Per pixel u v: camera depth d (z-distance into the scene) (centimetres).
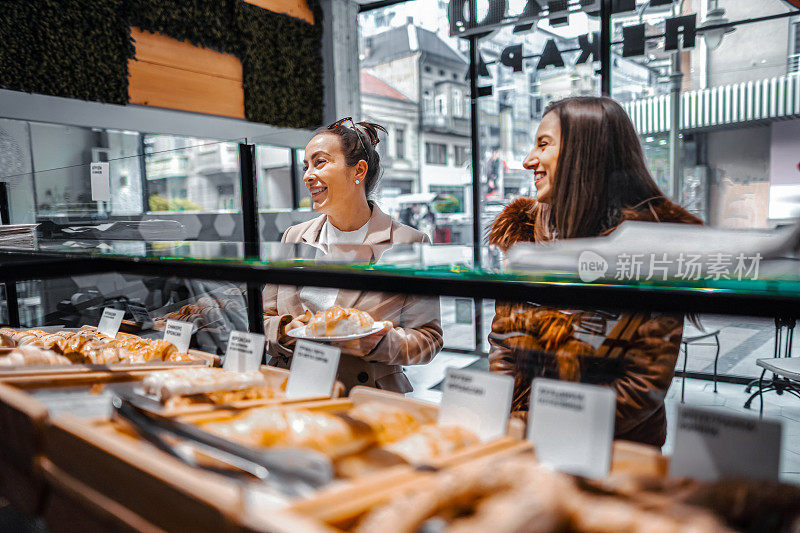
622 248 79
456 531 46
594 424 66
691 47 320
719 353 153
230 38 450
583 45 376
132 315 161
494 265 87
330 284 101
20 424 83
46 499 79
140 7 382
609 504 50
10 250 153
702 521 49
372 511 53
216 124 446
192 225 199
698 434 62
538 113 406
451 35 427
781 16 293
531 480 50
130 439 77
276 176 280
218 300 158
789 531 50
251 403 90
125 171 200
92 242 169
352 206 175
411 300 142
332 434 75
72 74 350
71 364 114
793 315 59
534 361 105
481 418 78
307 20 521
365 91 561
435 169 483
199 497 52
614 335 97
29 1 325
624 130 110
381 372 137
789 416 143
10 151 317
